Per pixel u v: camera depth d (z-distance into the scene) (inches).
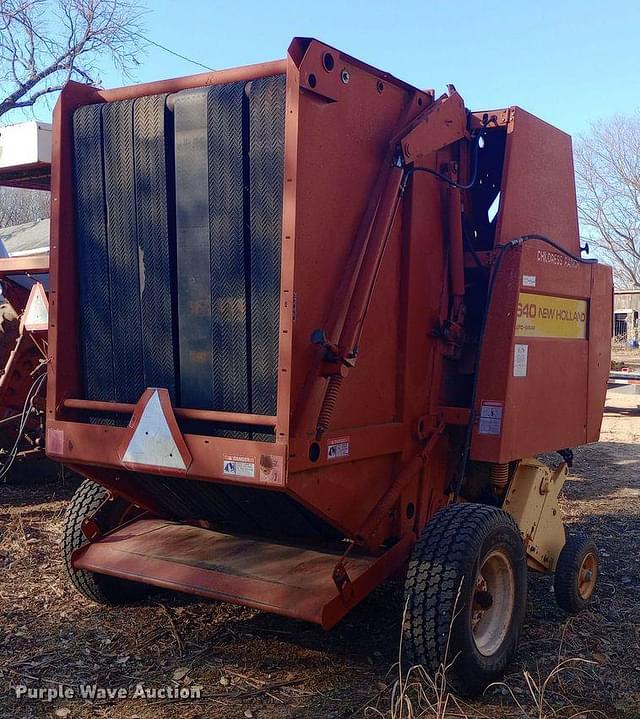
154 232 163.6
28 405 259.3
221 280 155.6
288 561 171.2
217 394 157.5
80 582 192.4
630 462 436.5
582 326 220.4
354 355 153.3
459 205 190.5
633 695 160.2
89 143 172.1
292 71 143.3
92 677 161.6
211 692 156.6
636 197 1631.4
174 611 196.7
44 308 280.5
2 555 234.1
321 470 152.9
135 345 168.6
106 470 178.9
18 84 745.6
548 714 151.4
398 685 151.8
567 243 220.5
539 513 200.7
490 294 186.1
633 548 265.6
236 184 152.6
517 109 198.1
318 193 148.8
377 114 165.6
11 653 171.2
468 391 195.5
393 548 171.5
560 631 192.5
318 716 148.1
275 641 180.7
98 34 761.0
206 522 197.6
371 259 158.7
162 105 160.7
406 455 178.2
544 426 201.2
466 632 153.9
